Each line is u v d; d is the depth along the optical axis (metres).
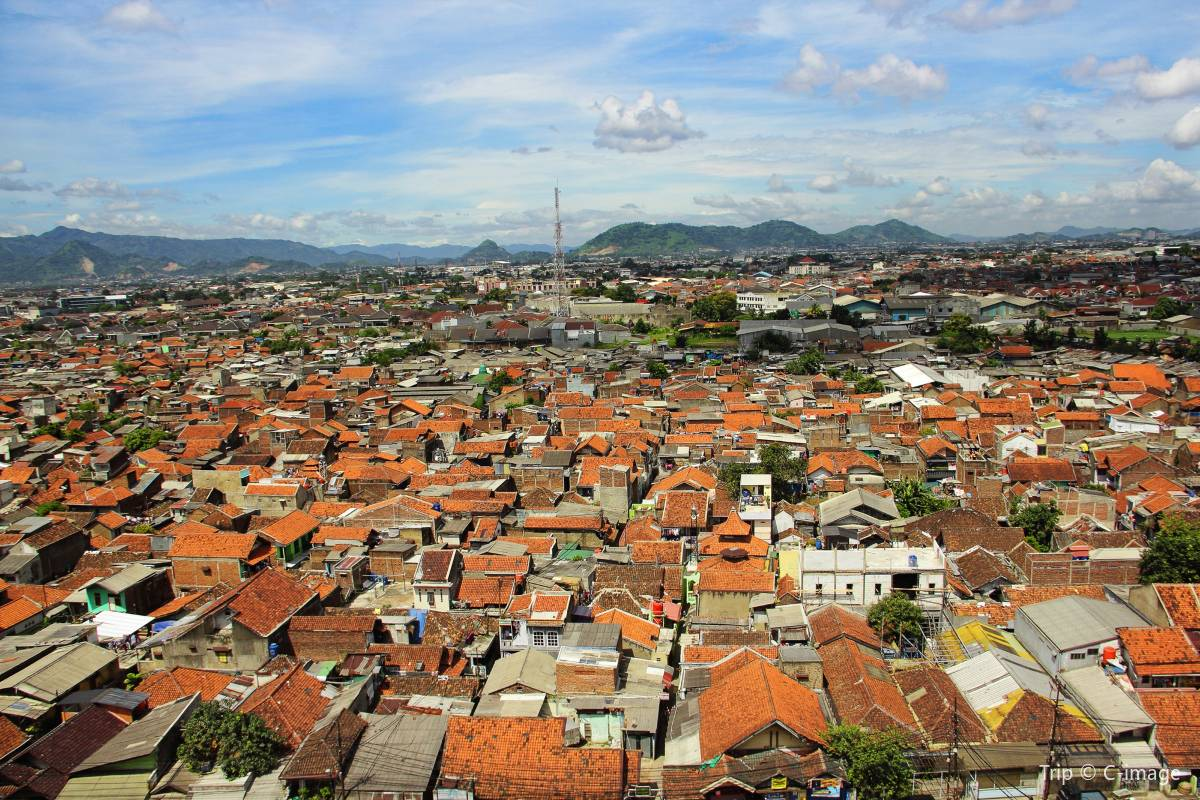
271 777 47.12
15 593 72.75
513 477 103.75
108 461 111.62
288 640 61.59
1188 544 64.31
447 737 48.31
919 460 107.75
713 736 47.75
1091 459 104.38
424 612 66.56
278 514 96.00
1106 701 49.94
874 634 58.84
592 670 54.59
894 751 44.47
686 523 84.19
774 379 171.75
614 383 168.75
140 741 48.69
